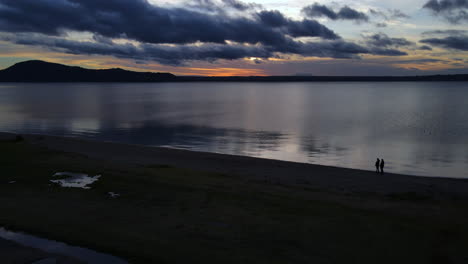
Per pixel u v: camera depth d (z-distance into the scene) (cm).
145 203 1516
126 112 9512
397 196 1953
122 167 2319
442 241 1181
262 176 2441
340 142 4872
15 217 1263
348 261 1004
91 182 1864
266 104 12744
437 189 2200
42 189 1697
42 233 1119
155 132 5856
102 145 3800
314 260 1002
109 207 1439
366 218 1397
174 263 940
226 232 1195
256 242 1117
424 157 3897
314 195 1802
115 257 966
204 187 1847
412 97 16462
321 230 1245
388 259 1030
